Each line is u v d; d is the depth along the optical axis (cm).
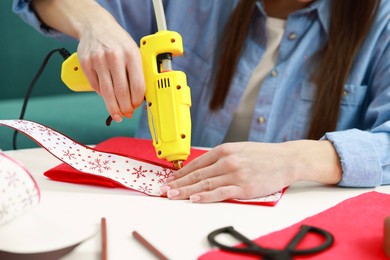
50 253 37
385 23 85
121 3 99
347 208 50
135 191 56
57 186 57
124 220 47
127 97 61
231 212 50
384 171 63
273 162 57
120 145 77
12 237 38
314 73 90
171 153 58
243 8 91
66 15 79
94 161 61
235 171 54
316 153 61
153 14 104
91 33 68
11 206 38
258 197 54
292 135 92
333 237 41
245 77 94
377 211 49
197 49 102
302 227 43
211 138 98
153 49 60
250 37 96
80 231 41
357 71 87
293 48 92
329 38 87
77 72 66
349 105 88
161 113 58
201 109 101
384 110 77
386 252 38
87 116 140
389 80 83
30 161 69
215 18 99
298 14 90
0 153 40
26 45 165
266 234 43
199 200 53
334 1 86
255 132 93
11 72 164
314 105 88
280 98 92
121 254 39
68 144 62
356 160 61
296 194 58
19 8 91
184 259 39
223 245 39
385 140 64
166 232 44
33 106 146
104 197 54
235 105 95
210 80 99
